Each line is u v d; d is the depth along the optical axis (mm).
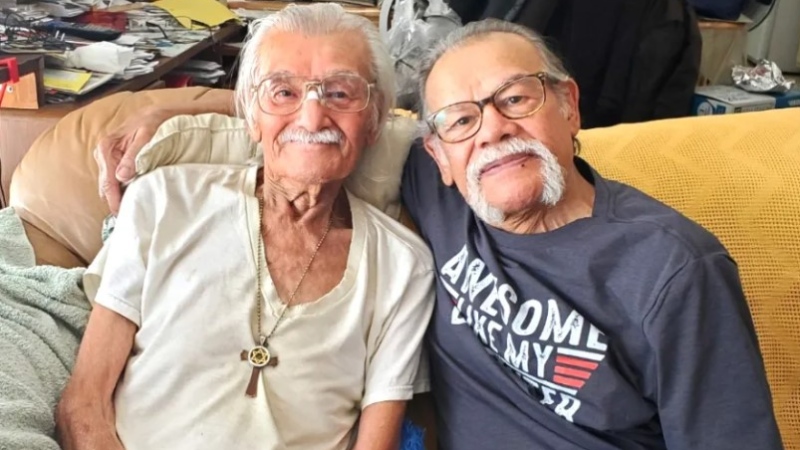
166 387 1264
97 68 2176
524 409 1264
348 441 1348
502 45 1264
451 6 2619
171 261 1313
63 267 1509
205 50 3074
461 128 1270
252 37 1363
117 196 1396
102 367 1274
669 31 2734
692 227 1172
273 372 1273
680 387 1131
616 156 1532
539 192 1217
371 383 1340
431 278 1386
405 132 1510
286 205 1363
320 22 1333
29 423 1165
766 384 1123
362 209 1426
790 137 1545
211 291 1298
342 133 1306
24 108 1928
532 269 1257
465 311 1310
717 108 2898
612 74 2764
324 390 1297
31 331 1311
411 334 1350
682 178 1492
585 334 1194
